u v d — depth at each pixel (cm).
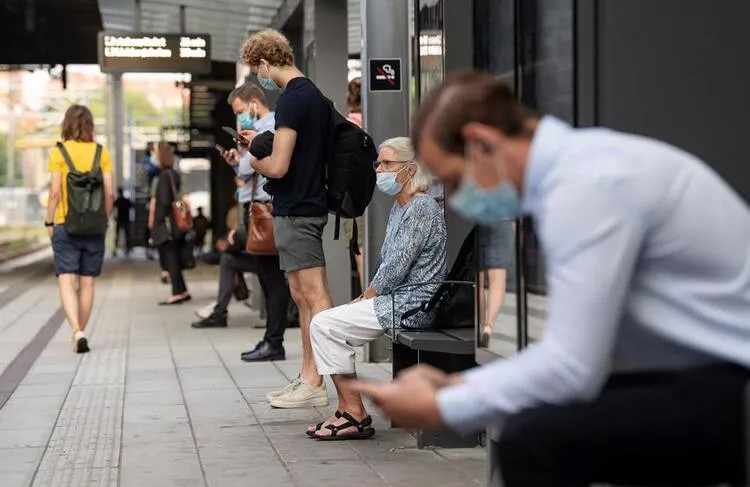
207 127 4212
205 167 6031
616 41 524
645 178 326
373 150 916
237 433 894
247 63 947
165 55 2247
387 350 1280
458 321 843
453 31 816
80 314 1430
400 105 1259
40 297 2416
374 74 1257
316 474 751
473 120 337
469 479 730
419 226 847
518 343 589
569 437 332
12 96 7562
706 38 516
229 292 1666
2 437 895
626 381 346
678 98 520
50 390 1123
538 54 577
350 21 2008
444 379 359
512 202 344
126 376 1205
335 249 1426
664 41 520
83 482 743
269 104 1659
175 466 784
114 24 2708
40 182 7956
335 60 1533
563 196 326
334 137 914
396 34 1259
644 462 334
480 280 658
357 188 910
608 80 525
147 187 4372
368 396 356
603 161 328
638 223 323
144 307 2058
